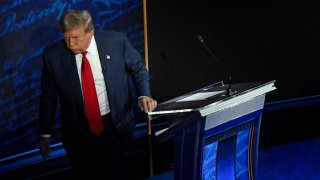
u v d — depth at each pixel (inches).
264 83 174.9
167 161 280.5
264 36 295.1
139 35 251.6
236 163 185.0
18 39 217.9
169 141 278.2
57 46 181.5
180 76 269.4
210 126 163.3
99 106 184.2
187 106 155.9
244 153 187.8
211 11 273.1
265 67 299.3
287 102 313.7
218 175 179.2
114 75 183.5
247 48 289.9
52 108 188.1
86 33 168.2
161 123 273.4
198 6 268.1
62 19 165.2
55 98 188.1
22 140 228.5
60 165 243.8
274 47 300.0
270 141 317.1
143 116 265.7
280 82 307.9
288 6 299.6
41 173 237.5
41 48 225.1
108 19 239.9
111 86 182.4
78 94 181.6
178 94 271.0
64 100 185.2
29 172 233.5
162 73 263.4
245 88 170.6
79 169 195.5
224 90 177.3
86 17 167.8
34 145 233.0
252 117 182.5
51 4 223.8
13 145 226.1
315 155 299.3
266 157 300.2
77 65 180.7
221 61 281.9
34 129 231.5
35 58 224.5
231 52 284.5
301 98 317.4
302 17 305.6
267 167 283.6
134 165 267.1
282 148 315.0
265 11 292.5
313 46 313.3
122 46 188.1
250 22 288.4
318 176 266.5
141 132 266.5
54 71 180.2
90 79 179.3
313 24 309.9
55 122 239.3
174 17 261.3
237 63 287.9
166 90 266.7
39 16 221.6
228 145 178.7
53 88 185.3
